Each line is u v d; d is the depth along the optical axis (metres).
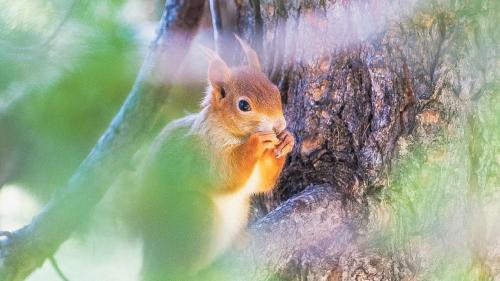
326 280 4.73
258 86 4.74
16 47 4.57
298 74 4.79
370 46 4.76
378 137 4.75
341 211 4.71
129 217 4.64
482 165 4.75
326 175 4.75
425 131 4.74
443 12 4.76
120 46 4.58
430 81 4.75
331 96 4.77
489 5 4.75
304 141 4.77
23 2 4.59
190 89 4.84
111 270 4.65
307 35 4.79
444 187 4.74
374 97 4.75
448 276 4.74
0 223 4.77
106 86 4.55
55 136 4.55
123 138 4.74
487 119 4.75
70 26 4.59
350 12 4.77
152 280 4.67
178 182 4.54
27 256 4.68
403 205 4.73
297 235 4.69
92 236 4.64
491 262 4.75
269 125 4.73
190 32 4.81
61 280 4.71
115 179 4.71
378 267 4.73
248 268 4.66
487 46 4.75
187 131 4.77
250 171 4.74
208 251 4.71
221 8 4.85
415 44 4.75
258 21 4.83
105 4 4.61
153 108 4.75
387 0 4.76
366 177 4.74
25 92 4.55
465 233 4.75
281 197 4.77
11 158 4.62
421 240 4.73
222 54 4.85
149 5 4.84
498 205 4.75
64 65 4.55
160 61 4.78
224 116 4.75
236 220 4.76
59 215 4.66
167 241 4.56
